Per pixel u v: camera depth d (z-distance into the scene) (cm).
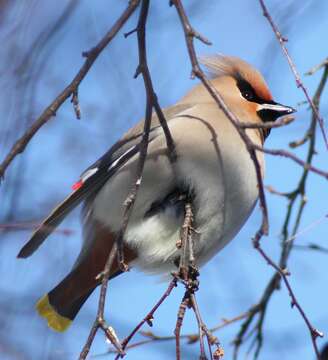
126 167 1020
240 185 1039
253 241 694
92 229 1041
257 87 1179
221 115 1059
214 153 1021
